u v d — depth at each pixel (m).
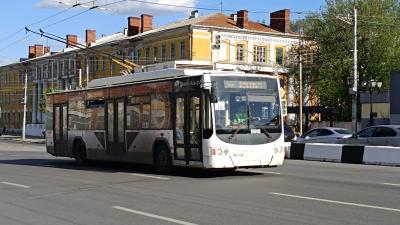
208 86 15.75
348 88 54.03
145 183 15.11
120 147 19.78
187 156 16.55
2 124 102.38
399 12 54.16
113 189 13.91
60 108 24.14
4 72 102.00
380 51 52.41
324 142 29.02
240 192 12.88
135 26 67.38
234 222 9.20
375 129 25.89
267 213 9.98
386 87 52.12
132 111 19.19
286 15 61.31
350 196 12.09
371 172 18.36
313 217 9.52
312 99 59.47
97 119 21.27
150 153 18.20
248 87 16.30
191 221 9.36
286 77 59.16
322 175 17.06
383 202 11.19
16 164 23.92
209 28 56.00
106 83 21.25
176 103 17.05
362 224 8.88
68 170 20.11
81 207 11.16
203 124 15.88
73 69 78.44
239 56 57.94
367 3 52.84
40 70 88.62
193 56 55.06
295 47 58.81
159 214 10.12
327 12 54.62
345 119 55.41
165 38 59.00
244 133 16.00
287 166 21.23
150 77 18.61
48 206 11.38
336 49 53.78
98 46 70.50
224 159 15.72
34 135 78.50
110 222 9.49
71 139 23.12
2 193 13.55
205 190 13.33
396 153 22.12
